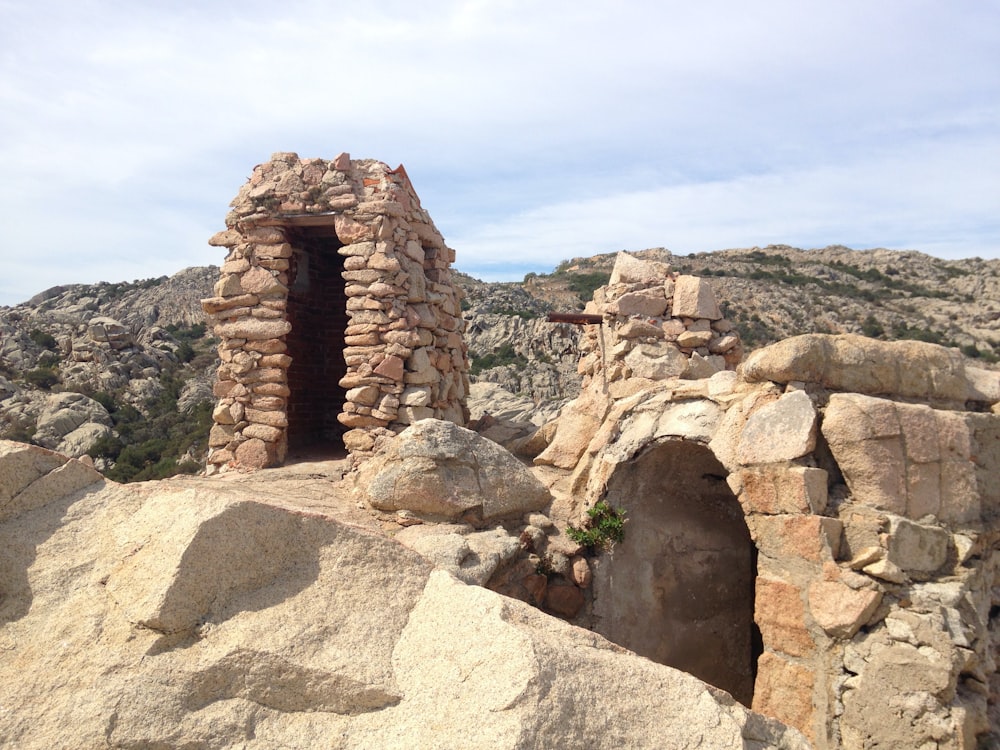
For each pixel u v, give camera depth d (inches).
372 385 382.9
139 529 161.2
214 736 130.3
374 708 139.3
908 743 207.8
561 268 3314.5
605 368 394.0
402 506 285.9
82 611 147.3
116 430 1401.3
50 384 1603.1
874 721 214.5
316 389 486.6
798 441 247.8
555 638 147.7
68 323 2003.0
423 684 140.3
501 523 304.0
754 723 149.2
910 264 2965.1
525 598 290.0
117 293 2851.9
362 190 398.6
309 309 479.5
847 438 242.7
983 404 287.0
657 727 136.6
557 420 384.8
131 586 148.8
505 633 140.6
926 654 213.3
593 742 129.5
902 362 268.7
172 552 148.7
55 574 154.5
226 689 137.3
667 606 336.5
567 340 1497.3
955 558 240.2
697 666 346.3
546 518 314.7
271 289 404.5
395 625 154.2
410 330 390.0
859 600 225.6
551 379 1322.6
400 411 381.4
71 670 136.9
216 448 406.9
